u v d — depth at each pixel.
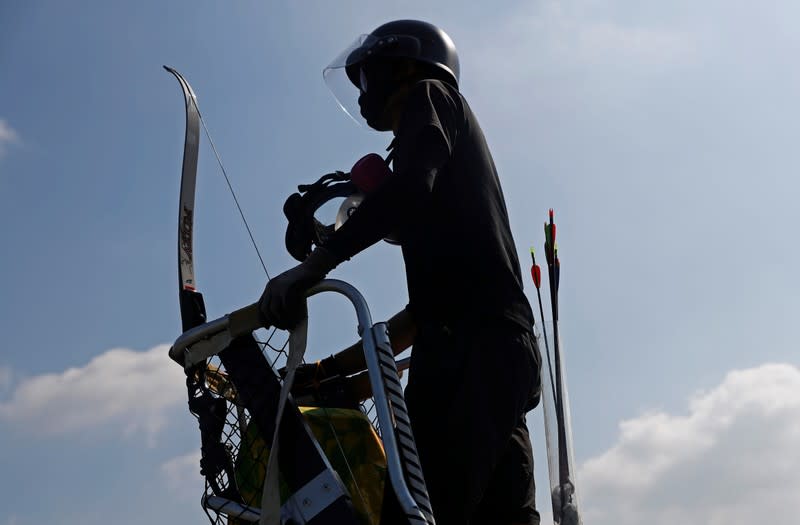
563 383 3.60
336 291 2.77
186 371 3.01
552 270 3.66
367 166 3.30
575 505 3.49
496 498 2.96
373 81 3.29
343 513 2.66
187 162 3.26
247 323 2.86
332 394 3.40
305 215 3.53
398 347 3.24
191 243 3.21
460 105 2.96
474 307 2.80
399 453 2.54
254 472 2.91
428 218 2.87
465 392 2.72
